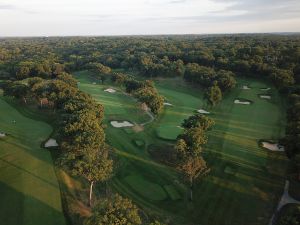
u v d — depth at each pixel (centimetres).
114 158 5450
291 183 4809
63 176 4628
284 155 5772
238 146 6141
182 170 4484
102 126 6241
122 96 10238
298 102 7062
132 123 7369
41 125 6781
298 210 3048
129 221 2886
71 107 6316
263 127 7294
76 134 4931
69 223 3669
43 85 8350
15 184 4356
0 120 7100
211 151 5872
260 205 4294
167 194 4525
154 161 5450
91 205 4078
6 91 8862
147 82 10162
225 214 4116
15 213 3778
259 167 5316
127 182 4791
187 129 5556
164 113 8319
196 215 4097
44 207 3916
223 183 4816
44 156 5188
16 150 5375
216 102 8888
